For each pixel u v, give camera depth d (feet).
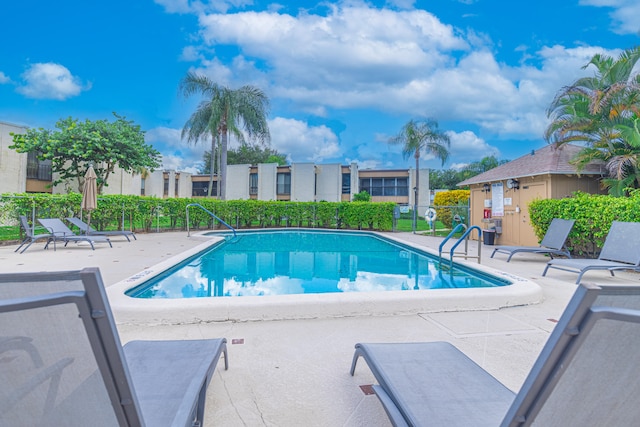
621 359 3.57
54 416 3.91
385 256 32.32
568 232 25.03
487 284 20.33
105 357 3.65
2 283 3.61
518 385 7.83
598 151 30.37
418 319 12.53
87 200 36.29
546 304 14.49
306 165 102.53
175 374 6.14
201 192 114.32
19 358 3.69
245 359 9.17
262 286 20.16
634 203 22.29
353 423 6.47
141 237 42.09
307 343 10.26
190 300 12.42
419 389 5.90
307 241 44.04
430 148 83.35
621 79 31.89
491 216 40.14
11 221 34.27
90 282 3.39
